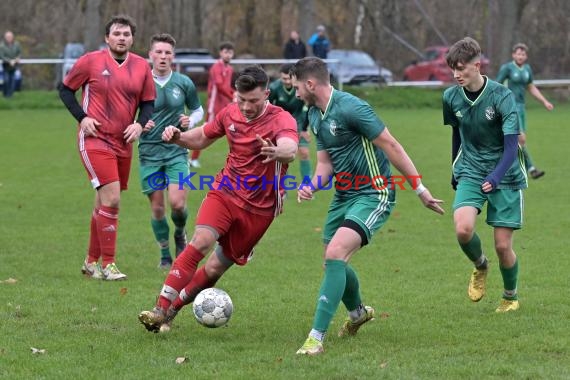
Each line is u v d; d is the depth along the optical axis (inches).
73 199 1425.9
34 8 4569.4
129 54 893.2
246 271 935.0
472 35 4244.6
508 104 701.9
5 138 2199.8
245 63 3006.9
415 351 631.2
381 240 1106.7
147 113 895.1
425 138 2272.4
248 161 663.8
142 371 584.7
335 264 627.8
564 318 727.1
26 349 637.9
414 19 4146.2
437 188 1535.4
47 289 844.0
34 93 3043.8
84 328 701.9
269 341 666.8
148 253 1038.4
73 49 3329.2
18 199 1419.8
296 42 3058.6
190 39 4271.7
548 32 3914.9
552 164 1835.6
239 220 670.5
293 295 826.2
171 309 693.9
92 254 916.6
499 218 726.5
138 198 1449.3
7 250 1042.1
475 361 602.2
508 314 745.6
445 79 3681.1
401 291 840.9
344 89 3250.5
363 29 4104.3
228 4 4382.4
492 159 724.0
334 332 696.4
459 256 1006.4
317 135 655.8
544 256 991.6
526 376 567.2
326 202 1418.6
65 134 2287.2
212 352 629.9
